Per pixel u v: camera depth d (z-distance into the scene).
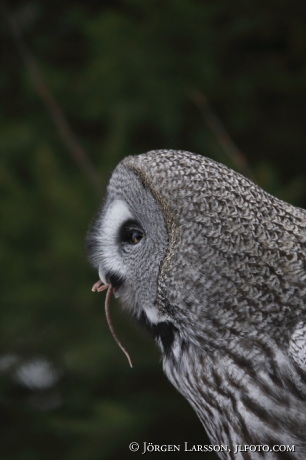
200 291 6.70
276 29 14.70
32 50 16.00
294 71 14.93
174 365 7.34
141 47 14.60
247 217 6.71
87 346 12.38
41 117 15.62
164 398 12.49
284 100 15.12
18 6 16.19
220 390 6.86
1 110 16.19
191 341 7.00
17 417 13.34
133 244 7.49
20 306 12.86
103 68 14.66
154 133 15.20
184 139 14.91
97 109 14.80
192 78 14.67
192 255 6.70
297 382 6.54
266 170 12.76
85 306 12.73
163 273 6.87
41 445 13.05
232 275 6.63
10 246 13.30
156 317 7.28
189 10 14.26
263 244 6.66
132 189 7.25
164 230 6.92
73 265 12.76
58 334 12.73
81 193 13.37
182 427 12.34
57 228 13.01
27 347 12.85
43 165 13.68
